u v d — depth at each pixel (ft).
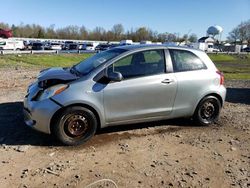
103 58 19.98
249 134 21.20
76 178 14.58
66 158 16.56
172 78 20.39
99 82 18.54
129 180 14.57
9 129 20.44
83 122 18.30
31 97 18.53
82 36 318.04
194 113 21.86
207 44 240.94
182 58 21.21
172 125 22.24
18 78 42.98
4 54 96.68
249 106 29.76
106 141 18.94
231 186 14.46
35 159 16.35
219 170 15.90
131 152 17.54
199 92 21.40
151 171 15.49
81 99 17.90
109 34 321.11
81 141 18.30
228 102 31.42
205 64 21.89
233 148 18.65
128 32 322.34
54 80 18.51
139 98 19.47
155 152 17.67
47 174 14.88
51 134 18.34
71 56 113.80
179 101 20.88
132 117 19.57
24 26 306.55
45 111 17.52
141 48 20.08
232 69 105.09
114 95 18.76
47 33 307.78
